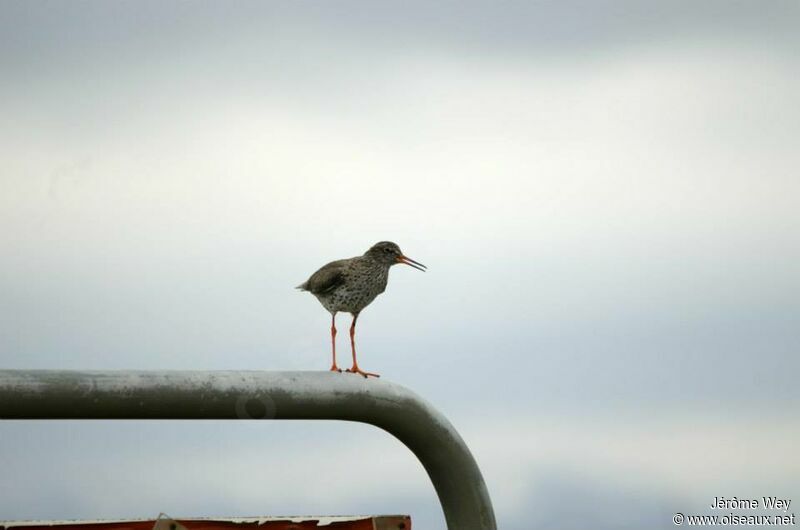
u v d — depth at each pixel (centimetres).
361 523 866
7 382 715
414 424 827
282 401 784
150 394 750
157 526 838
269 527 857
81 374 736
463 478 845
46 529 818
